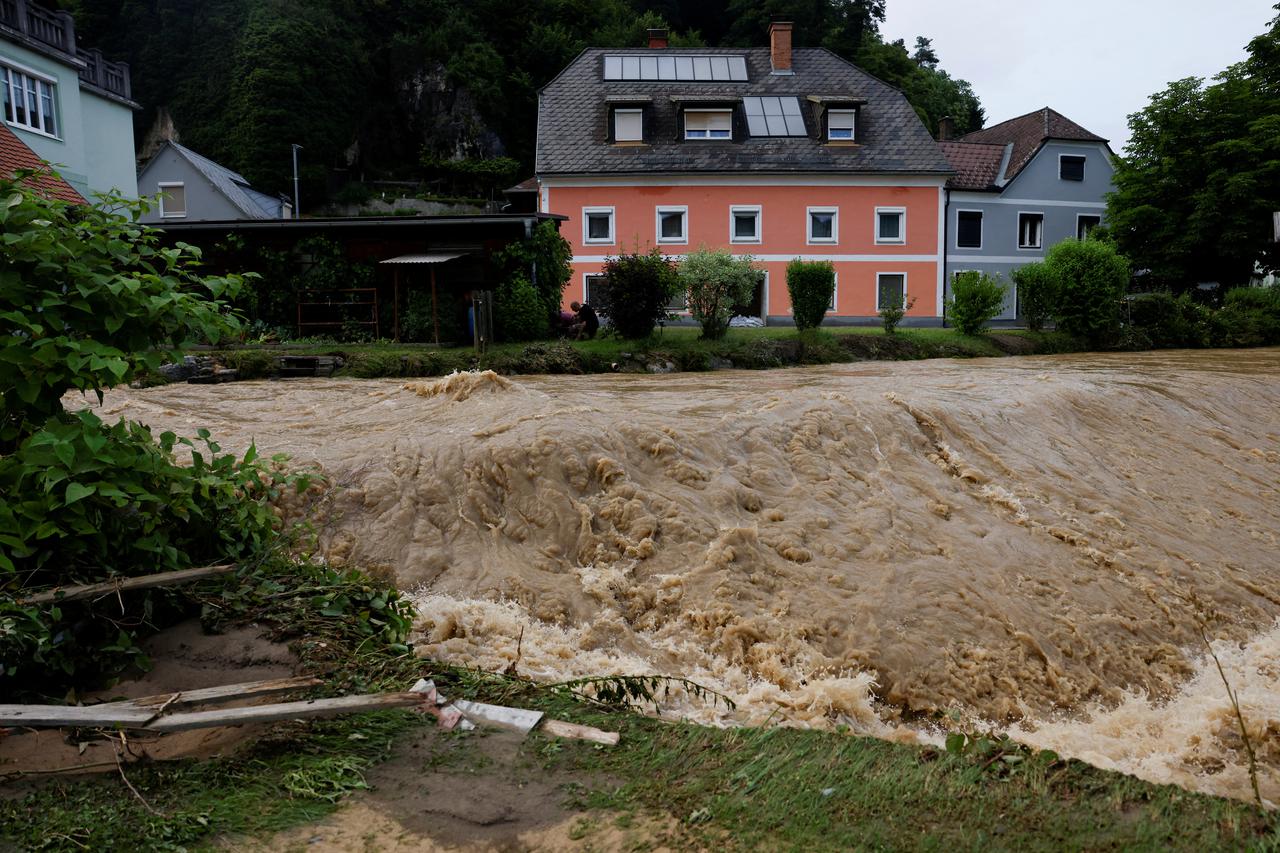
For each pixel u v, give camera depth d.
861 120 37.53
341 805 3.13
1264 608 7.96
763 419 8.39
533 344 19.72
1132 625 7.12
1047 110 40.88
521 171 65.44
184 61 58.84
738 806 3.08
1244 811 2.91
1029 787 3.12
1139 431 11.53
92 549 4.29
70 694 3.84
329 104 58.22
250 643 4.33
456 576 6.33
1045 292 25.62
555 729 3.65
